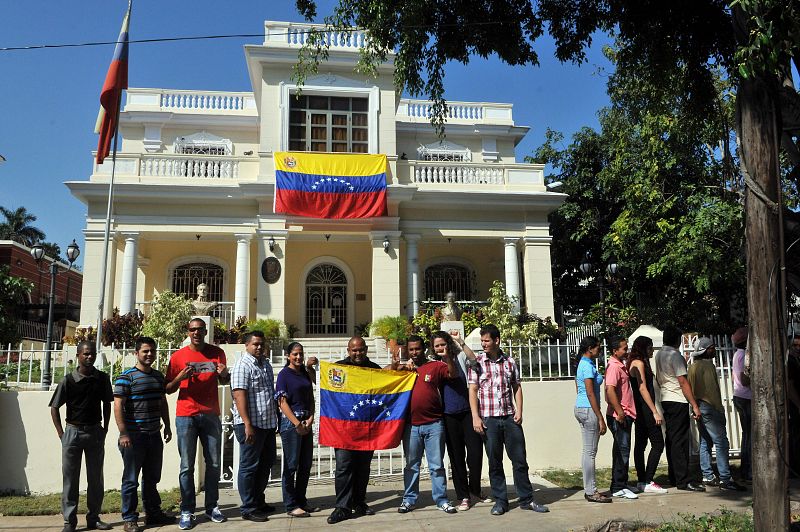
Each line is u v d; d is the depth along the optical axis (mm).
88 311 15797
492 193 17594
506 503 6297
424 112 22078
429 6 8320
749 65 4777
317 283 19781
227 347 12633
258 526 6020
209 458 6273
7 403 7770
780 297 4711
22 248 28203
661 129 14766
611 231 18062
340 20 8539
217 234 17062
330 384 6453
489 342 6504
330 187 16391
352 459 6316
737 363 7730
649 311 17531
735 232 14055
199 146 20375
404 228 17609
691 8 7883
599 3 8695
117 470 7828
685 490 7195
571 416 8805
